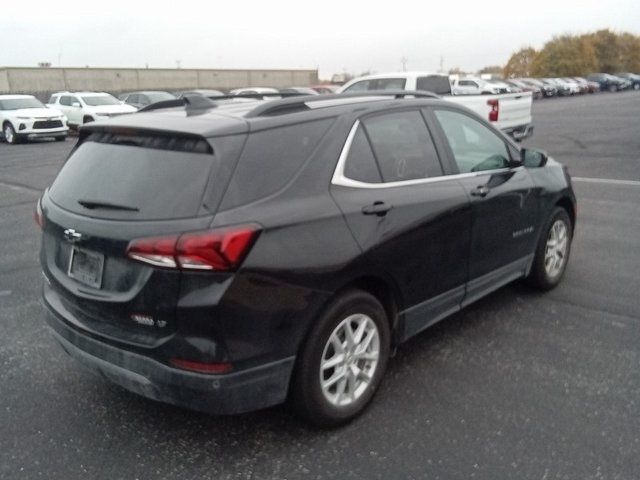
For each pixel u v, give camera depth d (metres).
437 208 3.85
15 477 3.09
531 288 5.41
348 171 3.46
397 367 4.12
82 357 3.33
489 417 3.52
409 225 3.64
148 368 3.01
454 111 4.41
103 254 3.10
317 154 3.33
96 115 24.62
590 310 5.02
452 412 3.58
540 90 51.06
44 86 48.31
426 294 3.91
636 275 5.83
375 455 3.21
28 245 7.65
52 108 23.95
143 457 3.25
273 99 3.93
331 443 3.33
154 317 2.94
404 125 3.94
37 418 3.63
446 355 4.28
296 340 3.12
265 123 3.21
